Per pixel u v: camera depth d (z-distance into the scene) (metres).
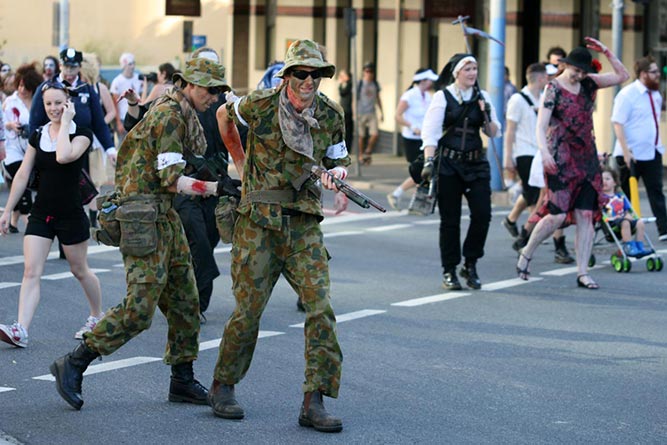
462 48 56.16
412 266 26.97
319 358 14.66
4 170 31.16
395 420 15.27
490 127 23.50
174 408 15.62
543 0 52.69
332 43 63.59
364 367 17.83
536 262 27.48
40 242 18.95
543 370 17.83
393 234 32.09
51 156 18.62
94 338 15.21
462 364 18.11
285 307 22.19
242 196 14.80
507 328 20.61
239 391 16.45
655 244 30.27
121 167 15.26
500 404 16.05
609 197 26.80
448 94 23.34
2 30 55.53
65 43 50.22
